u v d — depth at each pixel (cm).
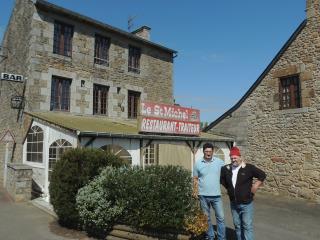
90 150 757
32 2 1277
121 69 1548
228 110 1546
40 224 759
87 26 1430
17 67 1380
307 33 1252
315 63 1219
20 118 1273
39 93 1259
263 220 900
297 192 1246
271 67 1373
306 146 1228
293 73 1290
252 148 1423
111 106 1491
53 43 1316
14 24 1449
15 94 1359
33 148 1168
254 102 1436
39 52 1270
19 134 1273
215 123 1608
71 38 1384
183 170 675
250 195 557
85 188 680
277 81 1349
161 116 1227
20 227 734
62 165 733
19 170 1009
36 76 1254
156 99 1697
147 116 1169
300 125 1254
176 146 1334
